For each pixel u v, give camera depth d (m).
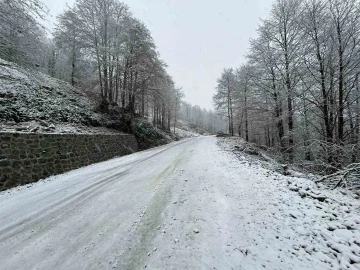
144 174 6.61
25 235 3.29
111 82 19.89
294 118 13.73
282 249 2.51
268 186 4.59
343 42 9.11
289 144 12.23
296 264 2.26
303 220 3.14
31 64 8.72
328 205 3.60
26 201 5.05
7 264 2.56
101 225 3.39
